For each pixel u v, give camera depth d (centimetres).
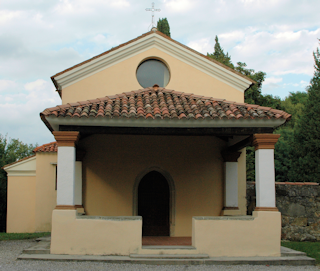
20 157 2967
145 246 827
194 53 1249
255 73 2753
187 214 1168
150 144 1189
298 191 1272
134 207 1150
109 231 805
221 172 1209
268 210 841
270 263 789
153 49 1252
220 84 1266
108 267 721
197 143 1209
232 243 823
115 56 1223
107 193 1148
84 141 1162
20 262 745
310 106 1938
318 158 1783
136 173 1169
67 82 1204
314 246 1055
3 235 1270
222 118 844
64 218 802
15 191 1543
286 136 2805
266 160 859
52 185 1505
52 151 1515
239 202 1213
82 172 1145
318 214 1255
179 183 1181
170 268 733
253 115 852
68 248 795
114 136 1178
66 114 813
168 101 974
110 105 909
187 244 956
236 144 1112
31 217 1531
